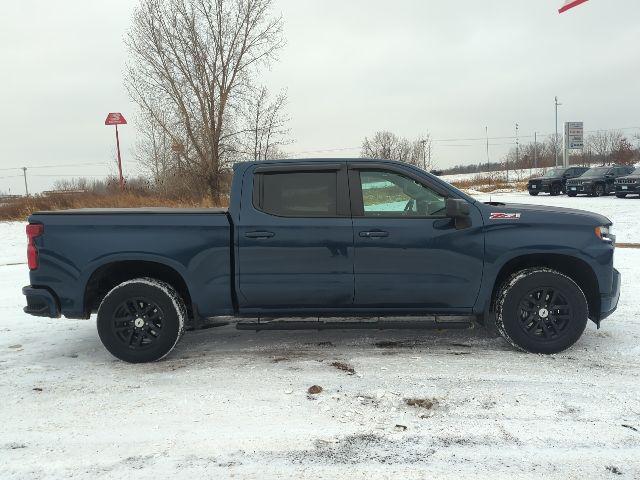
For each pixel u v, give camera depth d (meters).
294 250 4.43
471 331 5.32
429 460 2.87
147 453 2.99
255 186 4.55
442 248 4.41
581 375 4.03
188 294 4.80
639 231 13.13
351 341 5.05
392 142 48.03
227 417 3.42
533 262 4.71
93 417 3.46
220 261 4.48
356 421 3.34
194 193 21.23
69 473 2.79
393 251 4.41
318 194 4.53
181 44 20.33
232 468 2.82
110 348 4.49
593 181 27.86
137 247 4.45
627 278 7.64
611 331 5.17
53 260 4.47
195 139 20.95
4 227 17.53
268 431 3.22
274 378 4.08
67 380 4.15
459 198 4.51
